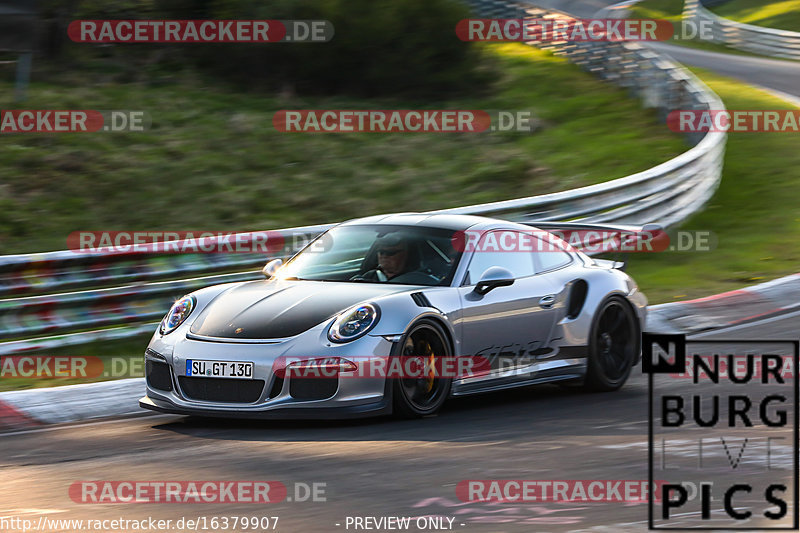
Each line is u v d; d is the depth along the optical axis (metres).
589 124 72.12
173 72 72.75
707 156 55.34
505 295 23.20
